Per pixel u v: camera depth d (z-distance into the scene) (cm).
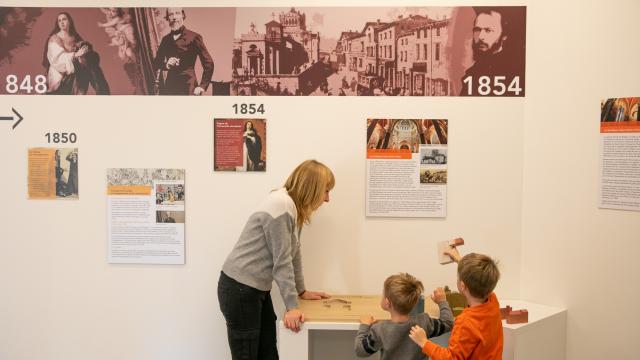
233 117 269
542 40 259
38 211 274
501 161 267
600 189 241
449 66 266
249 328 225
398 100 267
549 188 259
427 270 271
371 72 267
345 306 244
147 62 269
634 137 230
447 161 268
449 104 266
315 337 273
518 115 266
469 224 269
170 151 271
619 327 237
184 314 274
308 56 267
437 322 213
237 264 225
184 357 274
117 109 271
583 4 244
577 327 251
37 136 272
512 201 269
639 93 229
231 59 268
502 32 264
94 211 273
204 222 272
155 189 272
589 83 243
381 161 268
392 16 265
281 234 219
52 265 275
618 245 237
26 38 270
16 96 272
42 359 275
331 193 270
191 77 269
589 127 244
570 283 253
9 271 274
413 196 269
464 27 265
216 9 267
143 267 274
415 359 204
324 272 273
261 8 267
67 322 276
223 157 270
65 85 271
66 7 269
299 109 268
